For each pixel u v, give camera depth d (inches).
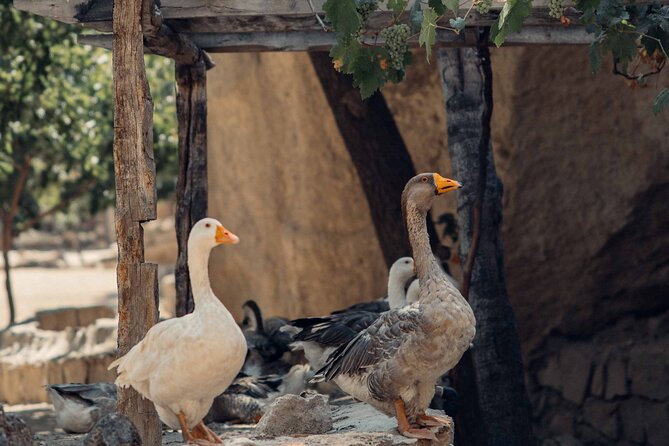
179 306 439.5
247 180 815.7
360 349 329.1
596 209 614.9
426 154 667.4
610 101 593.0
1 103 765.9
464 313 313.4
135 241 327.9
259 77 778.8
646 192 598.5
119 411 330.3
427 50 345.7
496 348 485.7
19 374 792.3
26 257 2096.5
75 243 2453.2
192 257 291.9
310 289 762.8
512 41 408.8
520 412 487.8
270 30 401.4
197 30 401.4
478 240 470.3
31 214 1077.8
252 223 815.7
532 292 650.8
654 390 637.3
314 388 482.9
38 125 837.8
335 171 727.1
